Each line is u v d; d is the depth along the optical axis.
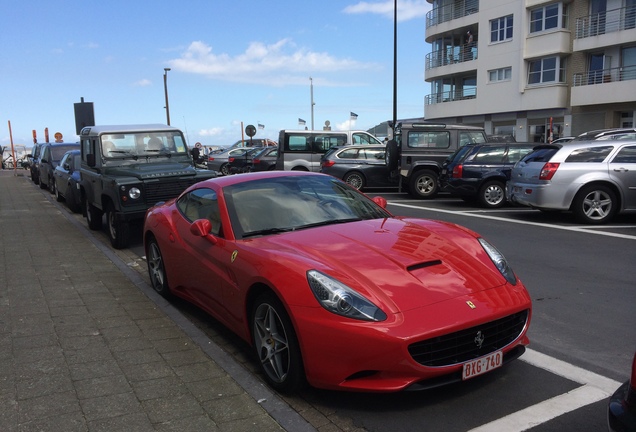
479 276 3.44
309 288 3.18
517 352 3.41
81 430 2.98
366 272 3.29
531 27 32.16
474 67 36.12
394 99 23.58
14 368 3.81
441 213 11.81
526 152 12.55
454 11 37.66
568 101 31.12
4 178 27.03
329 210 4.52
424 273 3.36
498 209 12.34
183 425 3.03
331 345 3.03
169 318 4.94
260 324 3.62
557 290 5.62
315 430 2.98
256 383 3.59
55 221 11.69
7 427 3.02
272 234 4.09
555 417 3.07
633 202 9.63
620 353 3.97
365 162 16.86
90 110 17.67
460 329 3.03
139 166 9.12
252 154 24.50
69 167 13.51
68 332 4.55
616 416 2.15
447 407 3.21
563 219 10.47
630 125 28.53
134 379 3.63
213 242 4.22
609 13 28.47
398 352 2.91
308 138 19.06
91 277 6.51
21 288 5.96
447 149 15.09
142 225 8.57
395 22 23.09
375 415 3.15
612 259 6.96
